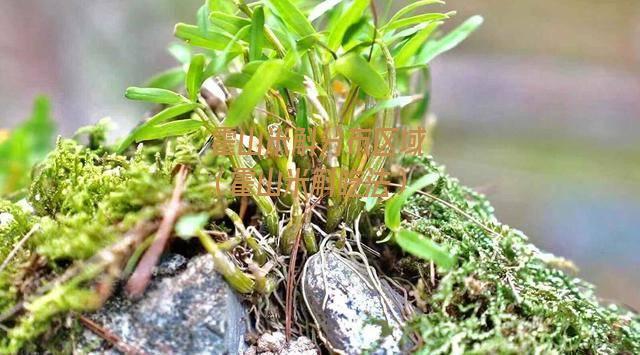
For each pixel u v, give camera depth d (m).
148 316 0.32
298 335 0.35
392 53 0.37
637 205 0.71
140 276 0.31
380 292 0.34
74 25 0.92
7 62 0.89
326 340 0.34
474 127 0.84
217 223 0.36
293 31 0.35
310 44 0.33
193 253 0.34
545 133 0.82
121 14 0.92
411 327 0.33
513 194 0.72
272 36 0.35
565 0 0.96
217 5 0.36
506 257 0.36
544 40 0.94
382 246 0.37
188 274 0.33
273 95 0.35
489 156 0.79
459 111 0.86
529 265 0.36
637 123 0.83
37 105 0.47
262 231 0.36
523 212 0.69
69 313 0.32
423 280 0.36
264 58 0.36
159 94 0.34
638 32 0.93
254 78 0.32
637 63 0.91
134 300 0.32
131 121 0.74
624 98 0.87
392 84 0.35
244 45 0.35
